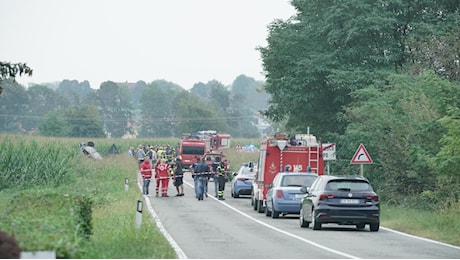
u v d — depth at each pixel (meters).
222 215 64.38
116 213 53.53
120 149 194.88
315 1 101.12
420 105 70.12
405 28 99.62
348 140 80.38
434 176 64.25
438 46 86.69
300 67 96.50
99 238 39.09
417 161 64.44
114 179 100.56
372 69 96.00
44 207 33.16
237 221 58.59
